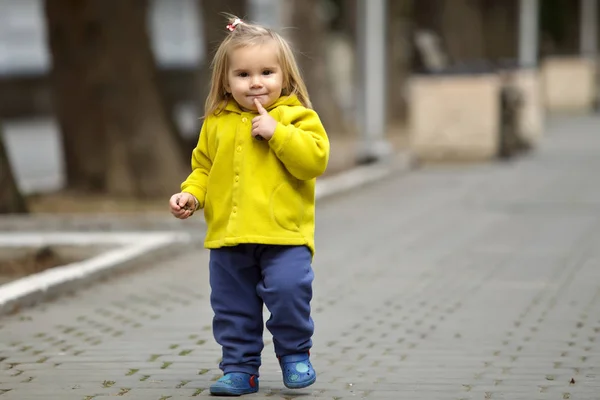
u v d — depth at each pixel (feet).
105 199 62.03
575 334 29.37
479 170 79.00
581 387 24.02
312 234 22.63
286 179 22.24
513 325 30.58
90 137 64.39
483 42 187.73
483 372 25.50
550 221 52.31
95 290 37.06
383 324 30.96
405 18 142.00
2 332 30.60
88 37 63.57
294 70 22.58
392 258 42.47
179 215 22.56
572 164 82.07
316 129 22.39
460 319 31.45
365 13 80.69
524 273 38.75
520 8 136.77
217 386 23.08
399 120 130.21
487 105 84.38
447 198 62.59
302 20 107.76
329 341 28.89
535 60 136.05
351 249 44.88
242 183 22.17
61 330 30.78
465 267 40.19
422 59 141.69
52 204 59.98
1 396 23.75
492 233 48.70
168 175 63.05
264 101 22.24
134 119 63.00
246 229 22.08
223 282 22.79
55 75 65.21
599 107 163.73
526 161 85.25
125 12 63.21
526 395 23.40
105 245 44.42
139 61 63.52
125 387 24.43
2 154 52.42
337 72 157.48
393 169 77.66
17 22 156.56
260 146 22.25
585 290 35.45
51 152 108.99
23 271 42.11
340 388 24.09
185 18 172.76
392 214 56.13
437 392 23.75
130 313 33.12
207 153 22.97
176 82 168.14
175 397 23.47
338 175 73.77
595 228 49.80
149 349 28.22
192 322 31.60
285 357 22.85
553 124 132.36
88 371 25.96
